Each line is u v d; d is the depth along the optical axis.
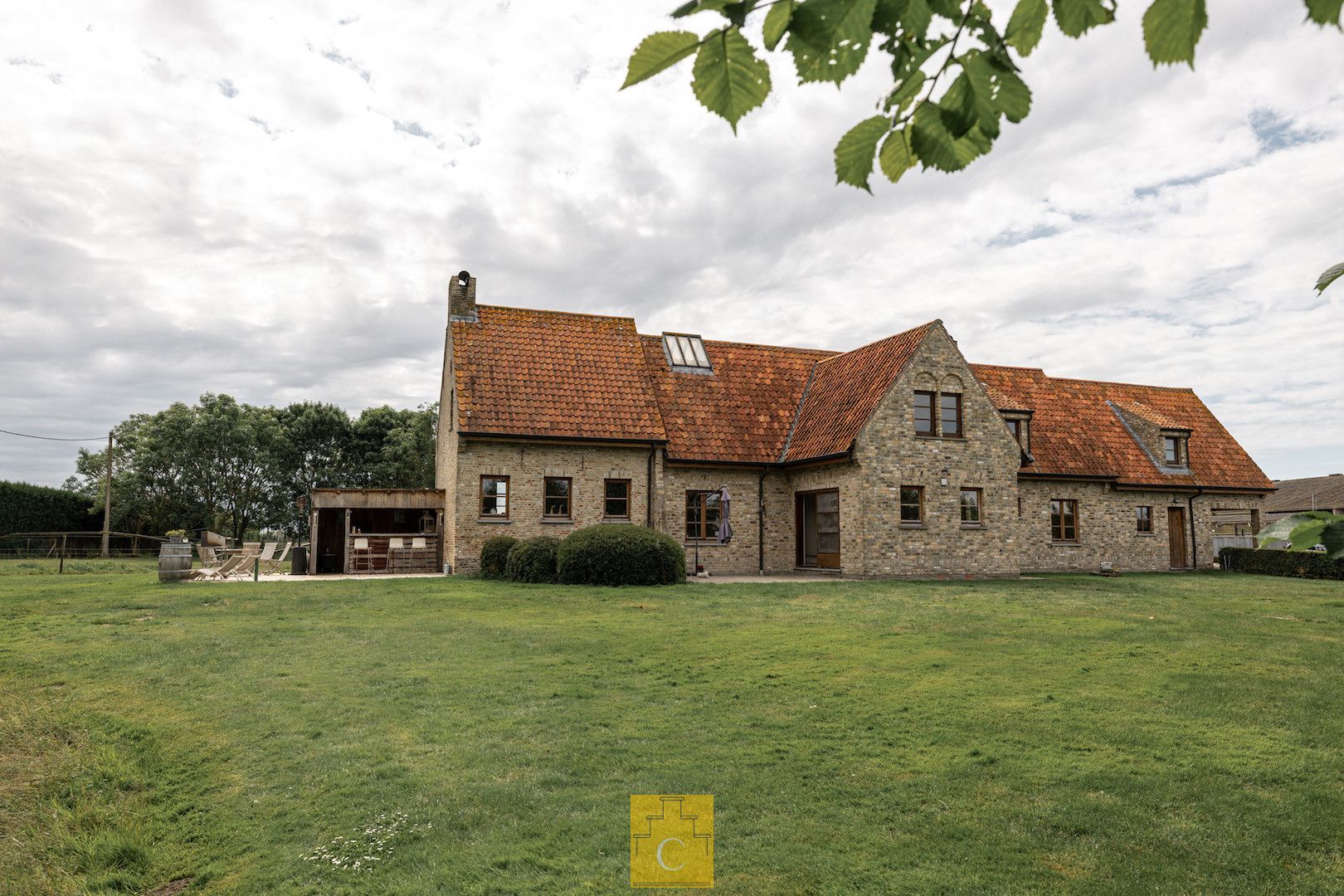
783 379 30.61
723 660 11.88
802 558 27.78
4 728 9.46
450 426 27.06
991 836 6.29
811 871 5.79
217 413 48.75
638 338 29.16
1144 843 6.17
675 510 26.59
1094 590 21.22
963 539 25.30
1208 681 10.56
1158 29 1.48
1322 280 1.81
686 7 1.48
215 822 7.13
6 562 34.03
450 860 6.10
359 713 9.52
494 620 15.48
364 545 26.27
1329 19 1.30
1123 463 32.47
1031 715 9.11
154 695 10.49
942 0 1.59
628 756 8.00
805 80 1.73
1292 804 6.80
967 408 25.70
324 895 5.75
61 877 6.46
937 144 1.96
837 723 8.93
